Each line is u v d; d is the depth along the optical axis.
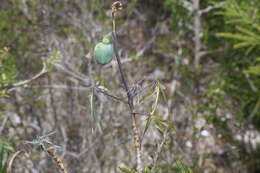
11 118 6.32
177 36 7.22
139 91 2.72
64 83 5.80
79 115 6.05
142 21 7.92
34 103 5.89
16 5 6.06
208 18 7.16
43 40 5.81
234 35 4.73
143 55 7.48
